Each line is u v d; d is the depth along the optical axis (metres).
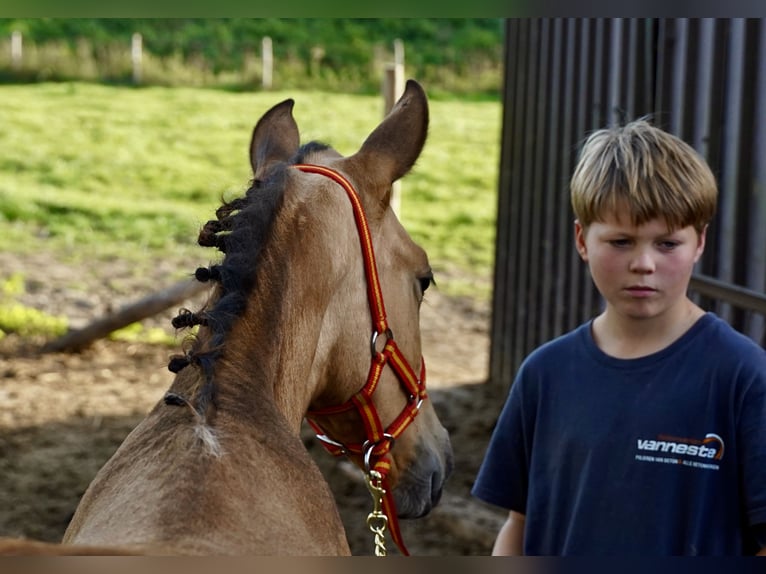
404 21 24.47
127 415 6.74
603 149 2.02
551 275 6.70
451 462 2.42
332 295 1.97
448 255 12.37
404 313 2.15
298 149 2.12
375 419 2.12
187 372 1.78
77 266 10.91
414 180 15.40
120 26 23.58
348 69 22.53
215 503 1.48
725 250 4.39
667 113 4.89
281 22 24.22
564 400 2.13
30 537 4.92
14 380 7.41
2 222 12.51
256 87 21.55
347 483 5.59
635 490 2.00
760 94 4.16
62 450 6.05
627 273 1.98
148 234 12.41
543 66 6.89
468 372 8.05
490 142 17.64
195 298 8.26
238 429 1.65
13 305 9.21
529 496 2.18
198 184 14.98
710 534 1.95
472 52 23.36
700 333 2.03
